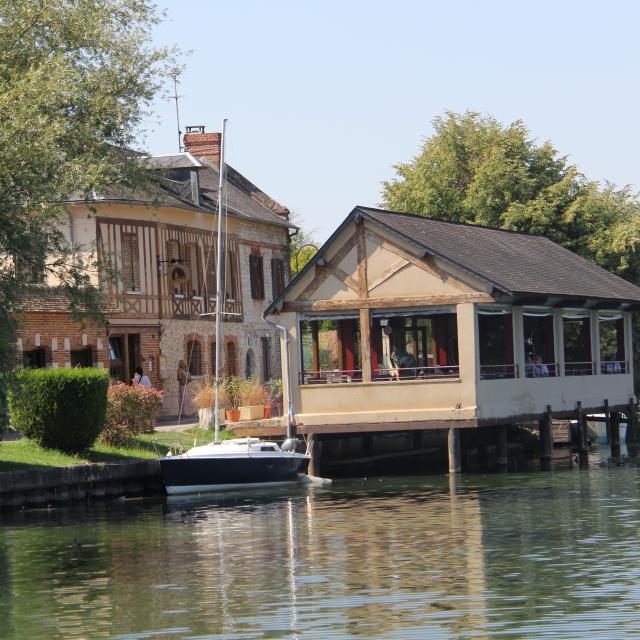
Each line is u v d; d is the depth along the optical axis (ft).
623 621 63.26
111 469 121.39
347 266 145.18
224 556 86.02
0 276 110.83
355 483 133.90
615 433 170.60
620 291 170.40
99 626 66.28
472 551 84.48
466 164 236.43
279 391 173.47
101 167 112.47
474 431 167.63
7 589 76.54
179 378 197.26
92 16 120.37
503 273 146.20
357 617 65.87
